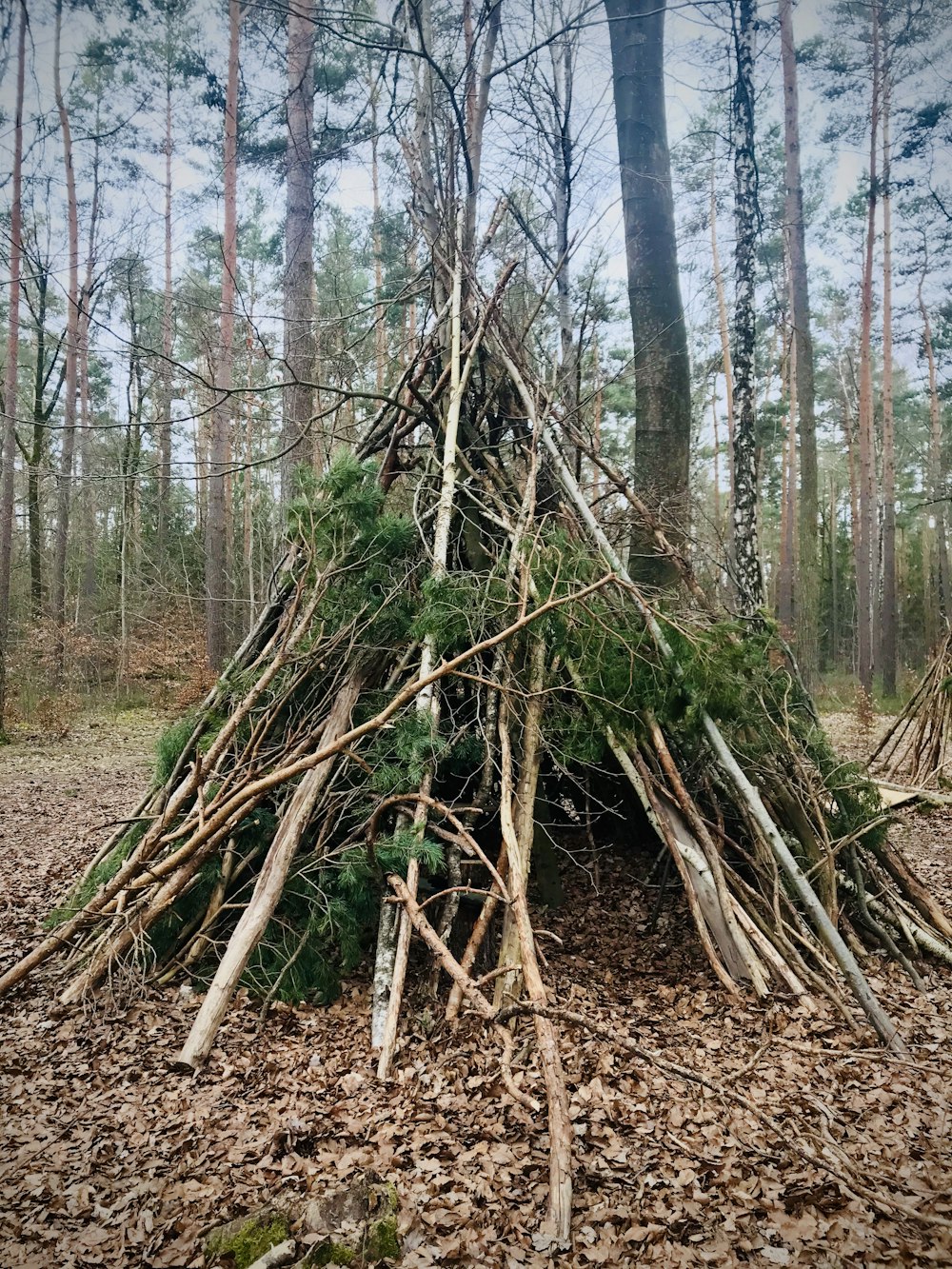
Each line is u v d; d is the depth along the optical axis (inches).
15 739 625.3
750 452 406.9
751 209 413.1
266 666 249.1
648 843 268.7
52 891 279.7
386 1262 112.9
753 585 398.9
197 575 1005.2
